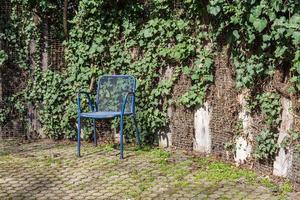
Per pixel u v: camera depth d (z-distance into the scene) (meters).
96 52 6.61
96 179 4.93
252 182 4.71
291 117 4.59
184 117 5.98
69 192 4.55
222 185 4.64
